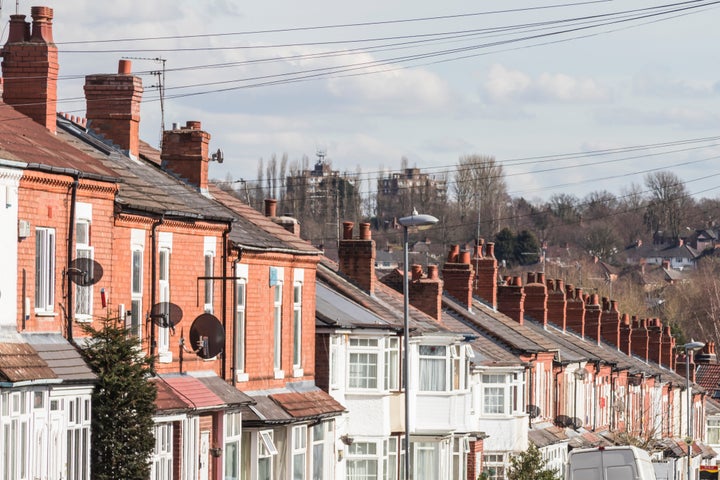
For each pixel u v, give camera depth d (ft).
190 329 350.02
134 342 297.94
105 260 311.27
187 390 339.77
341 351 458.09
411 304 541.34
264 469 390.63
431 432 498.28
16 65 336.70
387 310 490.08
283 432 402.52
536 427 636.89
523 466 540.93
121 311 318.45
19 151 282.77
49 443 269.03
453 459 517.96
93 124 389.60
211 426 354.33
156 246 337.31
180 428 333.83
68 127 376.89
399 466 478.18
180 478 332.60
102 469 286.87
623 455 456.04
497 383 579.89
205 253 363.97
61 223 292.20
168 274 345.92
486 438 571.69
